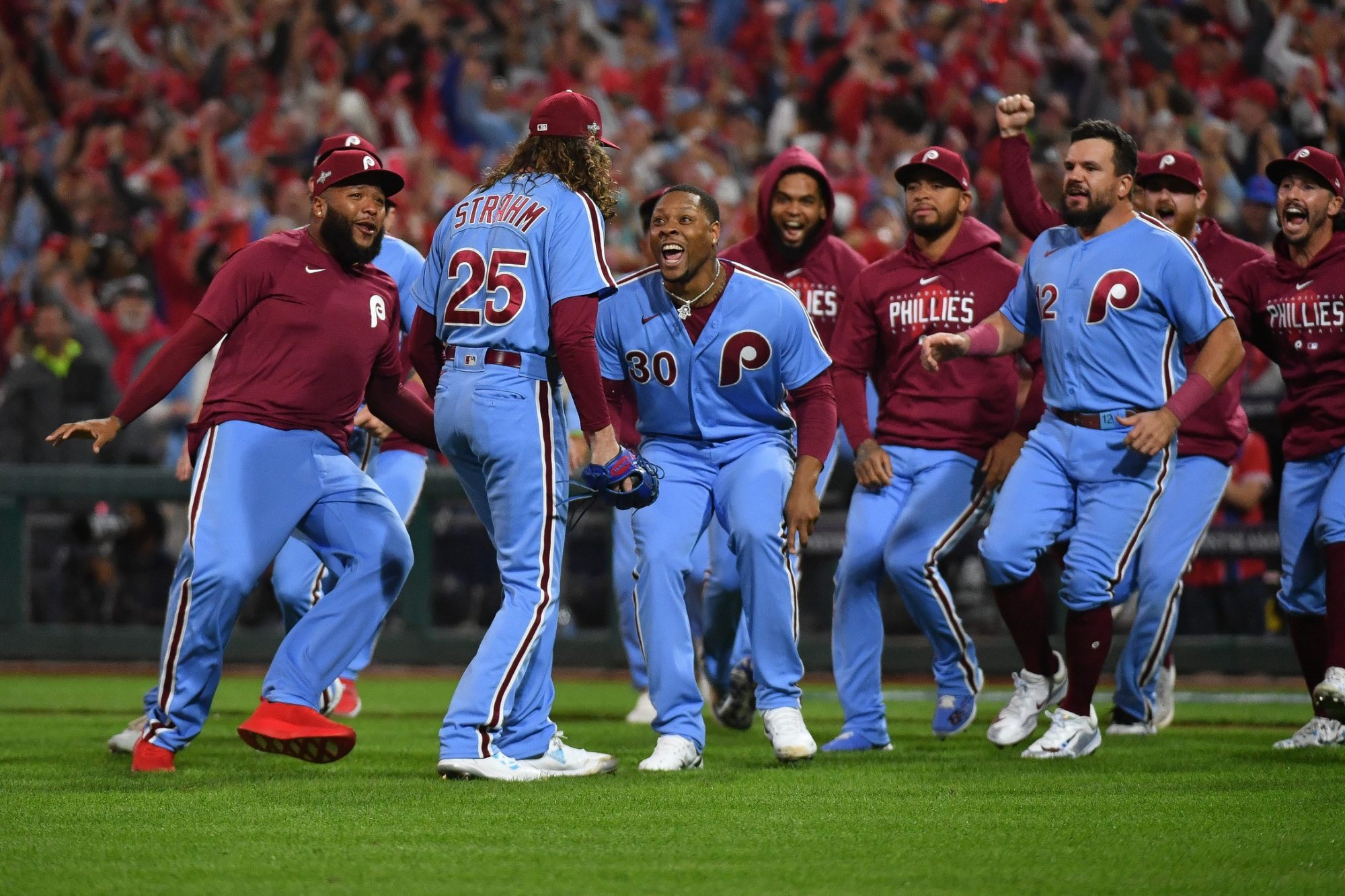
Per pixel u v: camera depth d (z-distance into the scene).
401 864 11.56
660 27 59.34
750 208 46.34
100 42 59.03
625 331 17.91
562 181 15.77
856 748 20.06
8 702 27.81
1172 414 17.77
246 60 57.06
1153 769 17.42
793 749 17.30
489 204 15.84
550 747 16.34
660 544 17.33
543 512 15.68
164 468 34.59
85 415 37.44
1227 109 44.31
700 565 22.64
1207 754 19.17
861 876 11.19
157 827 13.07
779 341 17.69
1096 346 18.72
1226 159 41.88
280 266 16.48
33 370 37.28
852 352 21.41
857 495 21.19
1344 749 19.73
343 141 17.06
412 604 34.59
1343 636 18.69
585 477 15.72
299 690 15.92
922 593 20.64
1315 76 42.78
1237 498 31.75
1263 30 44.50
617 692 31.61
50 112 58.25
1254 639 31.48
